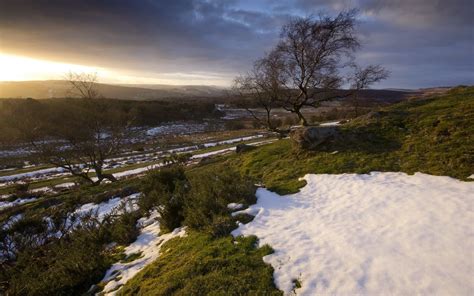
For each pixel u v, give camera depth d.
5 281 7.72
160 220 9.69
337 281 4.86
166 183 13.86
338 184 10.10
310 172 11.88
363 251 5.66
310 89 24.09
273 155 16.11
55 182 29.81
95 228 10.48
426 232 5.99
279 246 6.32
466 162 9.16
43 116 33.88
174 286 5.29
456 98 16.27
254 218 8.20
